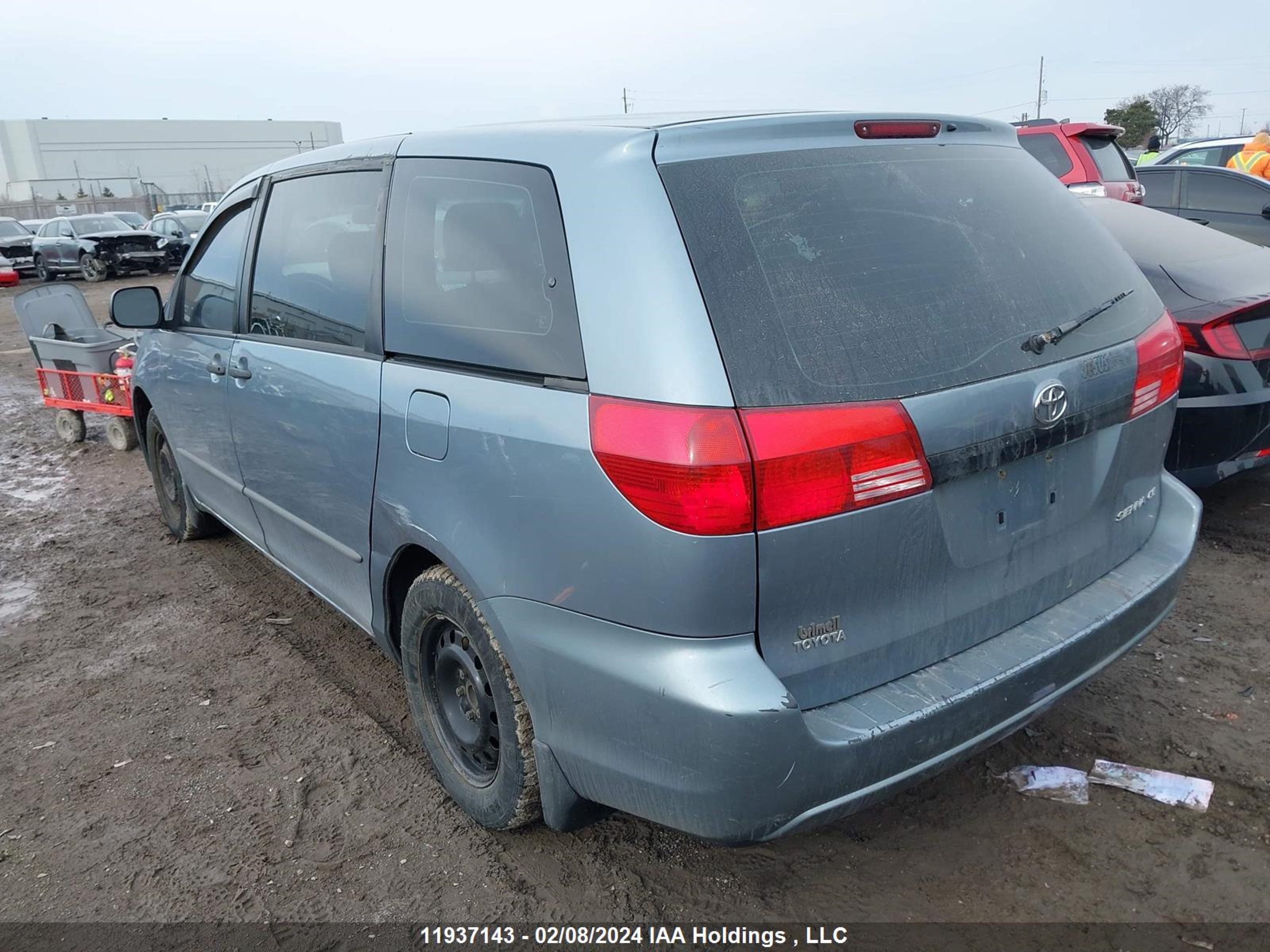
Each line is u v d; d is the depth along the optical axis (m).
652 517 1.92
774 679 1.92
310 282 3.21
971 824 2.69
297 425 3.18
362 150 3.09
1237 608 3.81
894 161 2.32
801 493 1.90
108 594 4.64
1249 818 2.64
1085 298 2.44
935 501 2.09
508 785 2.51
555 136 2.34
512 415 2.23
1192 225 5.07
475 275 2.45
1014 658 2.25
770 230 2.04
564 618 2.15
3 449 7.89
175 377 4.29
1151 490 2.77
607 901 2.49
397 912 2.48
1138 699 3.23
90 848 2.79
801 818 1.99
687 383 1.90
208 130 92.50
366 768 3.12
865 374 1.98
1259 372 4.17
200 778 3.11
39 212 52.72
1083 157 9.54
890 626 2.11
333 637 4.08
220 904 2.54
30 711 3.59
